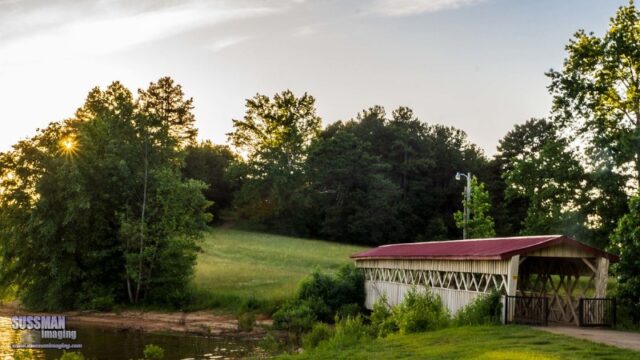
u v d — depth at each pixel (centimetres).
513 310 2455
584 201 4359
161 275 4775
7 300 5262
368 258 3981
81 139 4981
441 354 1786
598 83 4356
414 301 2770
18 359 2559
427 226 9525
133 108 5200
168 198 4966
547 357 1593
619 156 4141
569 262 2819
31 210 4800
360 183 9719
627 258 2756
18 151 4869
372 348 2067
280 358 2159
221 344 3105
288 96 10425
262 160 10025
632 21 4347
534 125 9525
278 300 4081
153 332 3597
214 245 7419
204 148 11062
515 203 9031
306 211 9950
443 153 10581
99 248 4991
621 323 2600
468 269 2822
